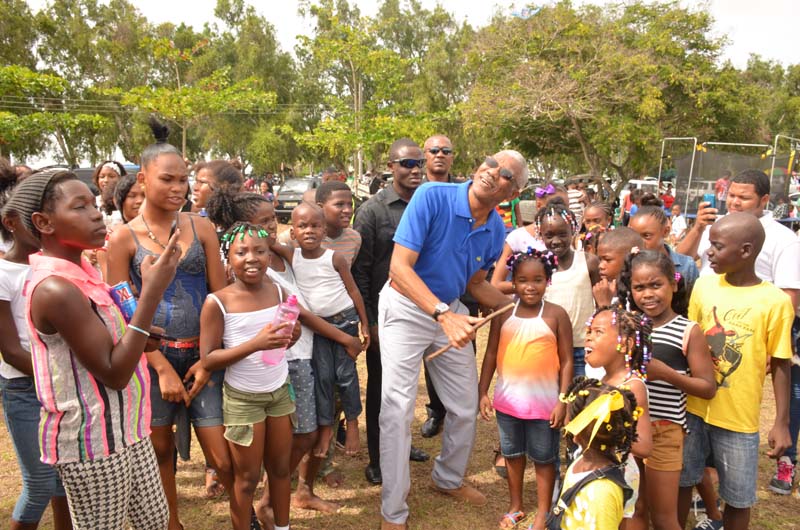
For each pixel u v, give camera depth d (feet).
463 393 12.96
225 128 130.93
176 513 11.47
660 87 75.97
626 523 10.73
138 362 8.09
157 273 7.83
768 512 13.07
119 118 119.65
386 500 12.03
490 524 12.66
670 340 10.43
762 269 13.14
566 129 81.61
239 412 10.53
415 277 11.73
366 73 73.41
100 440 7.91
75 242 7.77
